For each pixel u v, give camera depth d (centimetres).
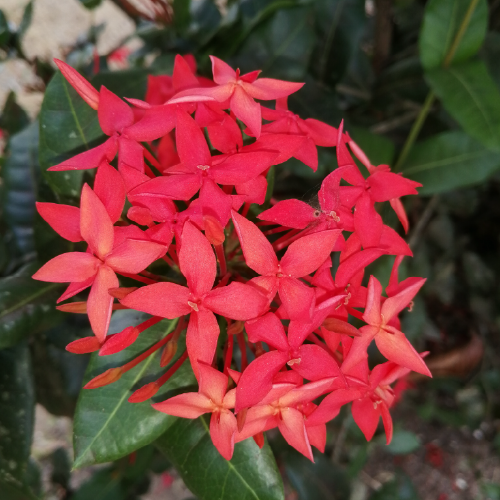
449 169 24
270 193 18
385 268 22
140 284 17
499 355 38
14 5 46
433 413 38
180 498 43
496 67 27
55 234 19
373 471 43
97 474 31
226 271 15
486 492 37
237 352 19
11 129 28
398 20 35
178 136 14
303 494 30
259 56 23
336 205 14
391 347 15
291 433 14
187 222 13
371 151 24
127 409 15
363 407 16
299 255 14
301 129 17
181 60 17
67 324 23
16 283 18
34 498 20
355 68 29
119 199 14
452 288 37
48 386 25
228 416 14
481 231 39
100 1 27
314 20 25
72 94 18
